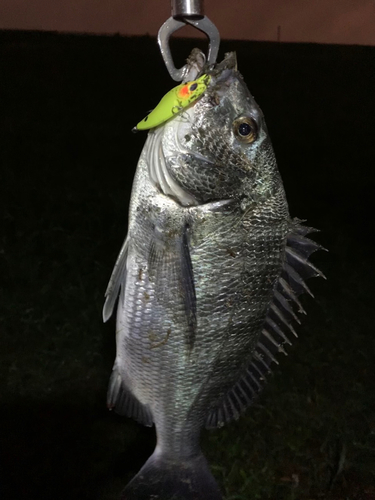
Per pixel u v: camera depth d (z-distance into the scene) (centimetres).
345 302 135
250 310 45
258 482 83
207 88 40
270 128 220
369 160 207
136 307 44
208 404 49
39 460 84
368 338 122
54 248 135
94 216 148
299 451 90
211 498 52
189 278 42
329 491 84
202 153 41
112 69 208
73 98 196
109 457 85
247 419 94
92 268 130
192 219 42
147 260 43
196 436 51
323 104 229
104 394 98
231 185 42
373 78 236
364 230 171
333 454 90
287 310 46
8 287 122
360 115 225
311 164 205
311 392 104
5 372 101
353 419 98
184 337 45
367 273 148
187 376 46
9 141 172
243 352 47
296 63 239
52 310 117
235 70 41
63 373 102
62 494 79
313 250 45
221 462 86
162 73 209
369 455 91
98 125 186
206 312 44
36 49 210
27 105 190
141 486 51
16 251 132
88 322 114
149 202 42
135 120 191
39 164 167
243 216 42
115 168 171
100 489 80
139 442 88
